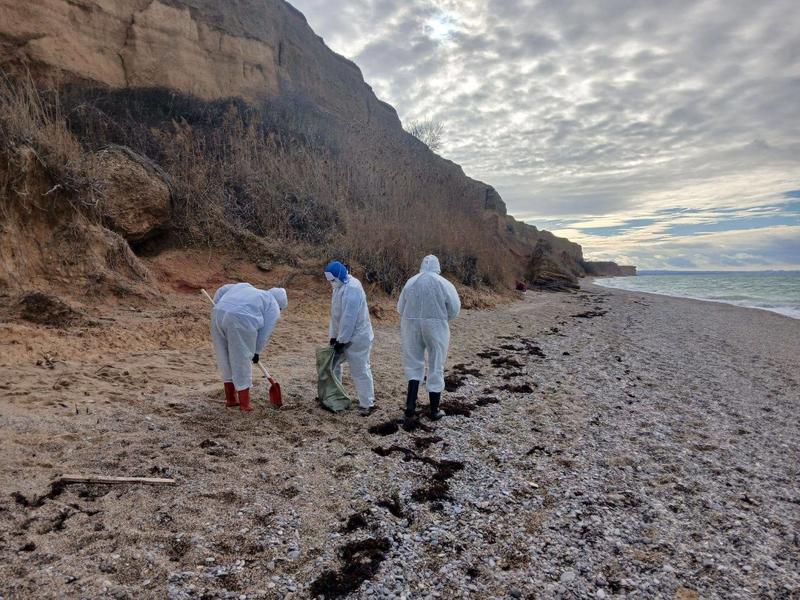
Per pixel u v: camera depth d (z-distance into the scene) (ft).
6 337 20.29
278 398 18.58
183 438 14.90
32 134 28.96
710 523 12.68
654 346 39.99
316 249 46.14
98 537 9.87
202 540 10.22
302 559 10.09
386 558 10.39
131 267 31.78
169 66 56.65
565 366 30.53
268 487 12.76
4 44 44.16
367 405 19.63
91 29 50.83
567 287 116.88
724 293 126.93
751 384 28.43
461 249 64.08
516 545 11.22
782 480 15.67
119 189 34.63
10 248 25.68
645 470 15.74
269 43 72.64
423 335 19.01
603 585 10.01
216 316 17.37
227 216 43.73
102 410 15.93
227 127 55.67
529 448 16.96
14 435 13.30
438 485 13.73
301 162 57.16
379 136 78.84
